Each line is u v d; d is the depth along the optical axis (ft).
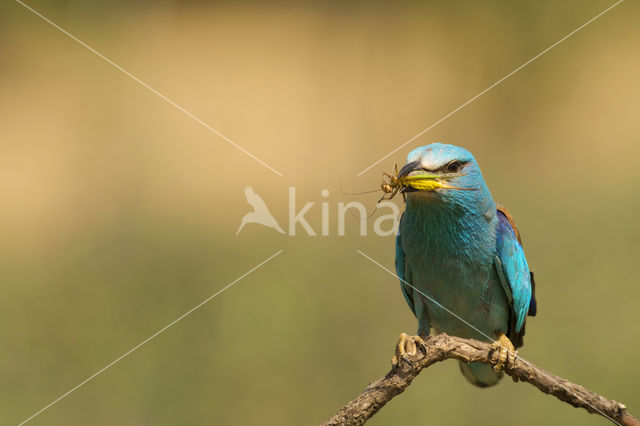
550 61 68.95
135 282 40.11
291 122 72.49
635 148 59.47
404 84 73.46
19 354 35.42
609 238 42.50
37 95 76.33
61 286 40.52
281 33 86.94
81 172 63.77
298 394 33.37
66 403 33.17
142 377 33.96
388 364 34.88
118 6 82.64
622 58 68.03
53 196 59.98
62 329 36.78
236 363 34.50
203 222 51.37
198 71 82.43
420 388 33.50
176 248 44.78
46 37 79.05
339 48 81.35
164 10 87.35
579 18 68.74
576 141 62.28
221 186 60.29
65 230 52.42
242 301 37.19
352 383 34.27
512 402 32.40
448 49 73.05
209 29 88.28
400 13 77.97
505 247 23.81
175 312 37.52
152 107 75.46
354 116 72.08
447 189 22.39
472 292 24.17
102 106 74.95
